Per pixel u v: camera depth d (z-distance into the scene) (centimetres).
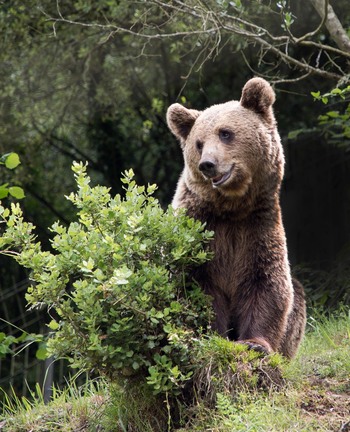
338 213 1962
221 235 977
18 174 2261
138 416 916
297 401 888
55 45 2044
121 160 2419
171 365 882
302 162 2011
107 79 2091
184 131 1034
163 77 2167
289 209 2002
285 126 2064
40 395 1106
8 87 2094
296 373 938
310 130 1672
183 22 1761
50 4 1942
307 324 1413
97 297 876
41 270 901
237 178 958
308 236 1972
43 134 2244
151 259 924
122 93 2125
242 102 997
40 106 2156
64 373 1712
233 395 884
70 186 2462
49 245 2433
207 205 979
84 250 890
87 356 886
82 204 916
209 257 945
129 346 886
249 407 855
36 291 896
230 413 859
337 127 1825
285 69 2002
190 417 890
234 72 2144
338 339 1213
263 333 961
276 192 992
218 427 843
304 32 1906
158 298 898
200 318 942
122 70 2075
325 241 1956
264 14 1831
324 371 966
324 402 894
